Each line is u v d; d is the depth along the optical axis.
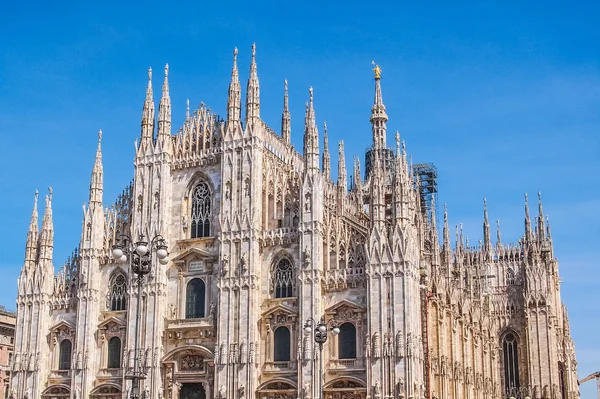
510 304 134.00
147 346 92.12
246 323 88.06
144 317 93.25
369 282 83.75
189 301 93.56
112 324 96.25
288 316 87.44
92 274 98.12
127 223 99.88
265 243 90.75
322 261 87.50
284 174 93.81
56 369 98.62
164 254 56.66
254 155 92.88
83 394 94.31
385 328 82.19
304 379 84.00
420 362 83.00
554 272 144.75
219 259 91.50
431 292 92.62
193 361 91.19
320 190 89.00
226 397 86.75
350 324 85.19
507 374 131.75
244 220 91.06
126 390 91.69
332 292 86.62
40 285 100.69
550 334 128.75
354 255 87.06
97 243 99.31
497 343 130.12
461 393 101.25
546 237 142.25
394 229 84.50
